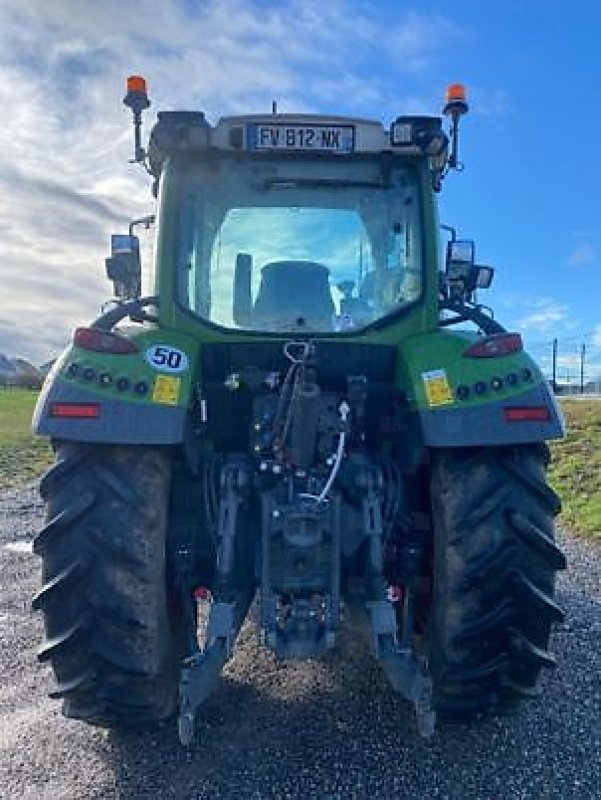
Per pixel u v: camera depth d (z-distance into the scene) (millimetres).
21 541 7695
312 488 3143
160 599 3131
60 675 3133
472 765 3148
